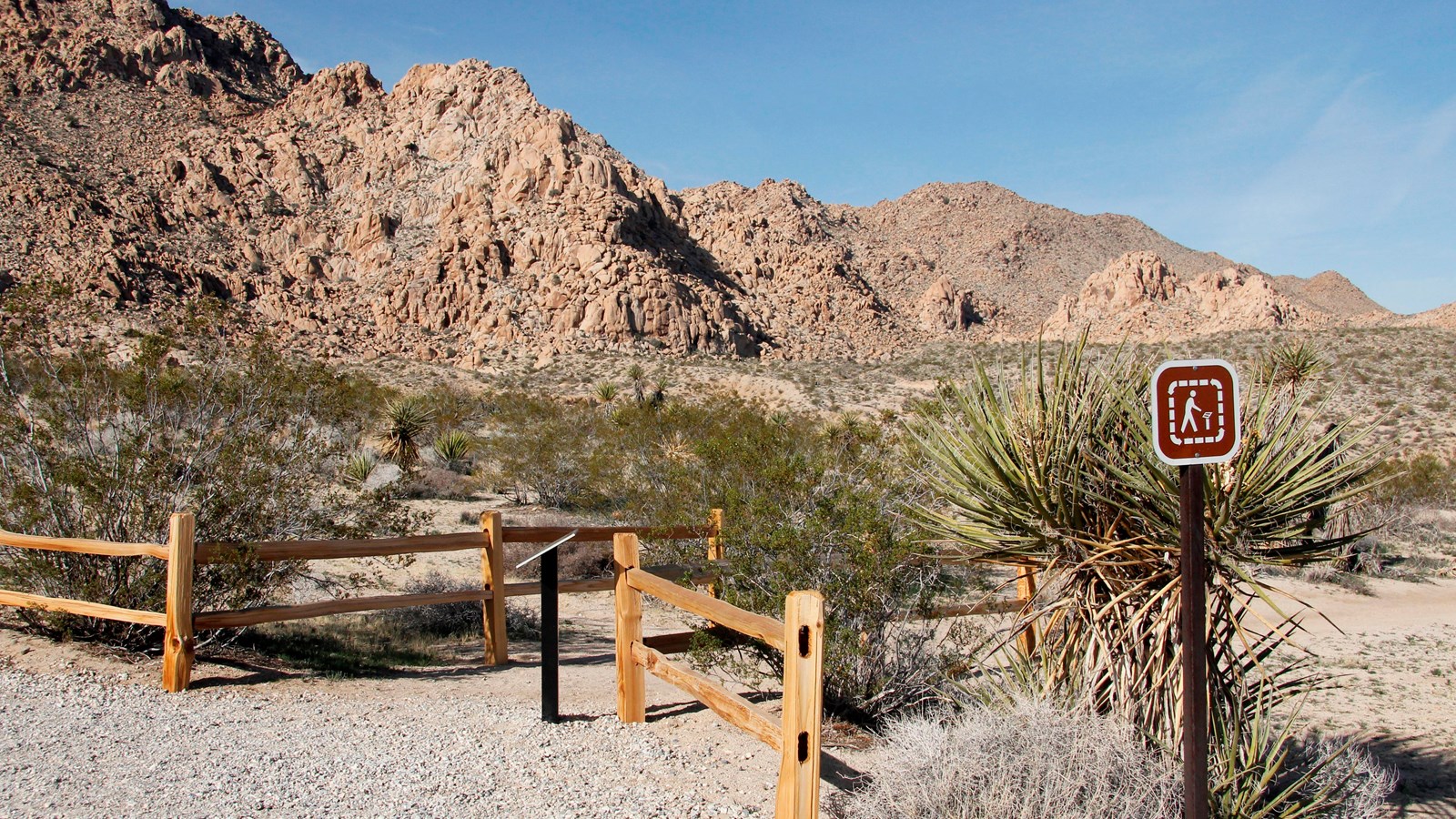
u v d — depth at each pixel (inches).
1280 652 446.0
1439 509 908.0
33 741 200.2
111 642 288.8
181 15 5191.9
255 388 325.7
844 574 250.7
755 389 2522.1
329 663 298.7
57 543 270.8
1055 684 190.9
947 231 7426.2
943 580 276.8
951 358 2930.6
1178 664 179.0
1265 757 194.4
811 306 4379.9
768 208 5846.5
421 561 536.4
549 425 1008.2
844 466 293.4
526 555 523.2
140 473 293.3
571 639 382.6
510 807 179.9
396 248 3528.5
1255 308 3380.9
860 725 248.4
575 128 4320.9
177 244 3213.6
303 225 3602.4
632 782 197.9
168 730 214.2
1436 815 237.6
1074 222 7726.4
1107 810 156.0
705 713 251.8
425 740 218.8
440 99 4303.6
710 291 3617.1
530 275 3344.0
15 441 294.4
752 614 173.8
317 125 4426.7
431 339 3061.0
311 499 340.5
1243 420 184.9
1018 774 160.4
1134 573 188.5
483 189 3641.7
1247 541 182.5
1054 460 188.4
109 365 322.0
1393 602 606.2
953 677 249.9
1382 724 330.0
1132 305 4074.8
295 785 183.8
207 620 257.8
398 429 995.3
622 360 2915.8
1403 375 1596.9
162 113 4234.7
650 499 529.7
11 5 4320.9
